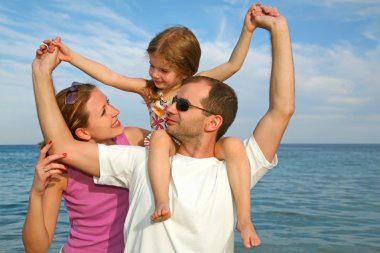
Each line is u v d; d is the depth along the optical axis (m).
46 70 2.28
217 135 2.35
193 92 2.27
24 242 2.43
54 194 2.49
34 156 60.34
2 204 12.45
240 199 2.21
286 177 24.92
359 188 18.48
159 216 2.00
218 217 2.12
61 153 2.26
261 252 7.37
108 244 2.50
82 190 2.49
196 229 2.05
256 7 2.48
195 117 2.24
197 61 3.88
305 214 11.39
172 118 2.29
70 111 2.50
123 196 2.52
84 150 2.28
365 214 11.44
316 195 15.88
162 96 3.80
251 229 2.15
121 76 3.75
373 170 31.53
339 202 13.88
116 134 2.64
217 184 2.17
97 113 2.53
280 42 2.19
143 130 3.14
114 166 2.31
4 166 33.84
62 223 9.33
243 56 3.46
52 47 2.33
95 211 2.49
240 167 2.24
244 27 2.99
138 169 2.29
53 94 2.30
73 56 3.28
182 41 3.72
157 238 2.08
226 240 2.15
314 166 37.41
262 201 14.12
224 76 3.48
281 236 8.62
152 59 3.73
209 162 2.26
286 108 2.18
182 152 2.36
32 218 2.34
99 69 3.60
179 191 2.12
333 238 8.48
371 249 7.62
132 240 2.17
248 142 2.35
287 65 2.17
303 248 7.67
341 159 53.50
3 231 8.73
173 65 3.67
